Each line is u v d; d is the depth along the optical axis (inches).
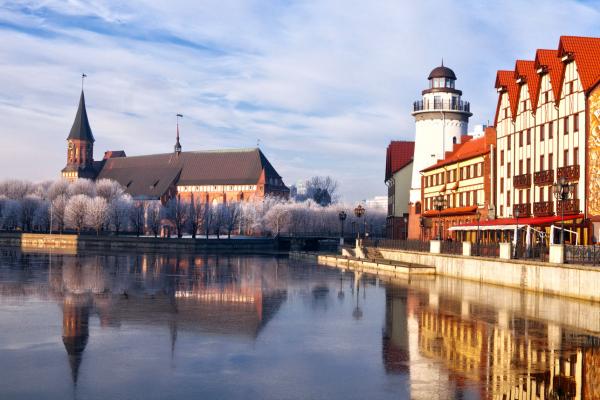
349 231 7628.0
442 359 1006.4
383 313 1486.2
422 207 4077.3
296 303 1669.5
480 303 1662.2
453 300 1731.1
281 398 797.9
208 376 893.2
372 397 804.0
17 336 1158.3
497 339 1163.9
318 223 7445.9
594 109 2198.6
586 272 1658.5
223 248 5625.0
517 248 2124.8
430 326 1304.1
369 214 7864.2
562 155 2412.6
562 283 1772.9
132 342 1111.6
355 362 984.3
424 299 1758.1
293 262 3789.4
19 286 2003.0
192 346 1085.1
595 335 1205.1
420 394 816.9
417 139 4207.7
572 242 2283.5
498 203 2997.0
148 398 792.3
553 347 1093.8
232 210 7150.6
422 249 3004.4
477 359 1005.8
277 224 6737.2
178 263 3496.6
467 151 3435.0
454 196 3526.1
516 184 2755.9
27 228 7406.5
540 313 1472.7
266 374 907.4
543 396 808.9
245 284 2207.2
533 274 1926.7
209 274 2679.6
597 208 2177.7
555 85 2463.1
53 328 1238.9
